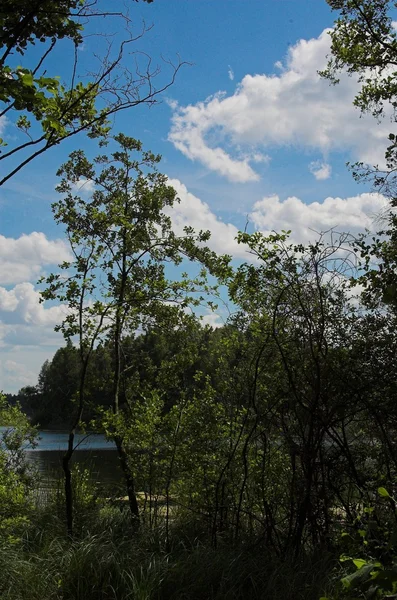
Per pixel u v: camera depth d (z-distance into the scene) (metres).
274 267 6.41
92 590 5.88
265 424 7.07
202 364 8.23
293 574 5.84
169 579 5.92
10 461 9.27
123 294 9.24
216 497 7.19
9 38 3.95
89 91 4.55
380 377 6.23
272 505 7.09
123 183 9.55
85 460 10.22
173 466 7.60
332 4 8.23
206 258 8.84
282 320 6.74
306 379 6.51
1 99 3.89
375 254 6.25
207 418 7.50
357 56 8.49
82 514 8.37
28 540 7.52
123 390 9.24
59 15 4.13
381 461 6.46
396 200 6.62
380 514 5.82
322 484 6.59
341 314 6.45
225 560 6.17
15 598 5.84
